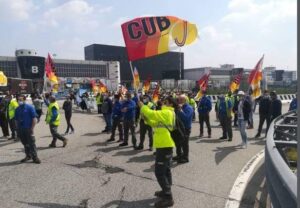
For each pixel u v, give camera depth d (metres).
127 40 6.74
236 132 14.33
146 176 7.24
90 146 10.92
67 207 5.46
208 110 12.79
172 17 6.92
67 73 94.12
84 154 9.60
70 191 6.25
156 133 5.55
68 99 14.13
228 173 7.46
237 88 16.70
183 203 5.59
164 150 5.48
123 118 10.79
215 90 54.31
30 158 8.81
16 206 5.52
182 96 8.45
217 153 9.71
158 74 70.62
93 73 98.56
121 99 12.38
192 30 7.10
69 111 14.02
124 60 105.94
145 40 6.79
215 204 5.53
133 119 10.53
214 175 7.30
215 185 6.57
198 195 5.98
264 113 12.64
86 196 5.97
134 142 10.43
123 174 7.41
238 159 8.91
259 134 12.94
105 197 5.91
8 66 82.69
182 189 6.34
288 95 43.88
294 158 5.41
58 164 8.39
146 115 5.61
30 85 46.72
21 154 9.73
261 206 5.43
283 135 5.32
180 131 6.03
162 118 5.50
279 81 98.62
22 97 8.53
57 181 6.90
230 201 5.66
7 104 13.03
